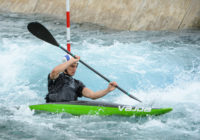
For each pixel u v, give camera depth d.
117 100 20.23
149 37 33.12
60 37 32.69
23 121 16.42
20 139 14.46
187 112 18.05
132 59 26.33
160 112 17.41
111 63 25.36
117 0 39.53
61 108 17.22
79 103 17.41
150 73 23.73
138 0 39.03
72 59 16.56
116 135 15.12
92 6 39.97
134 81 22.62
